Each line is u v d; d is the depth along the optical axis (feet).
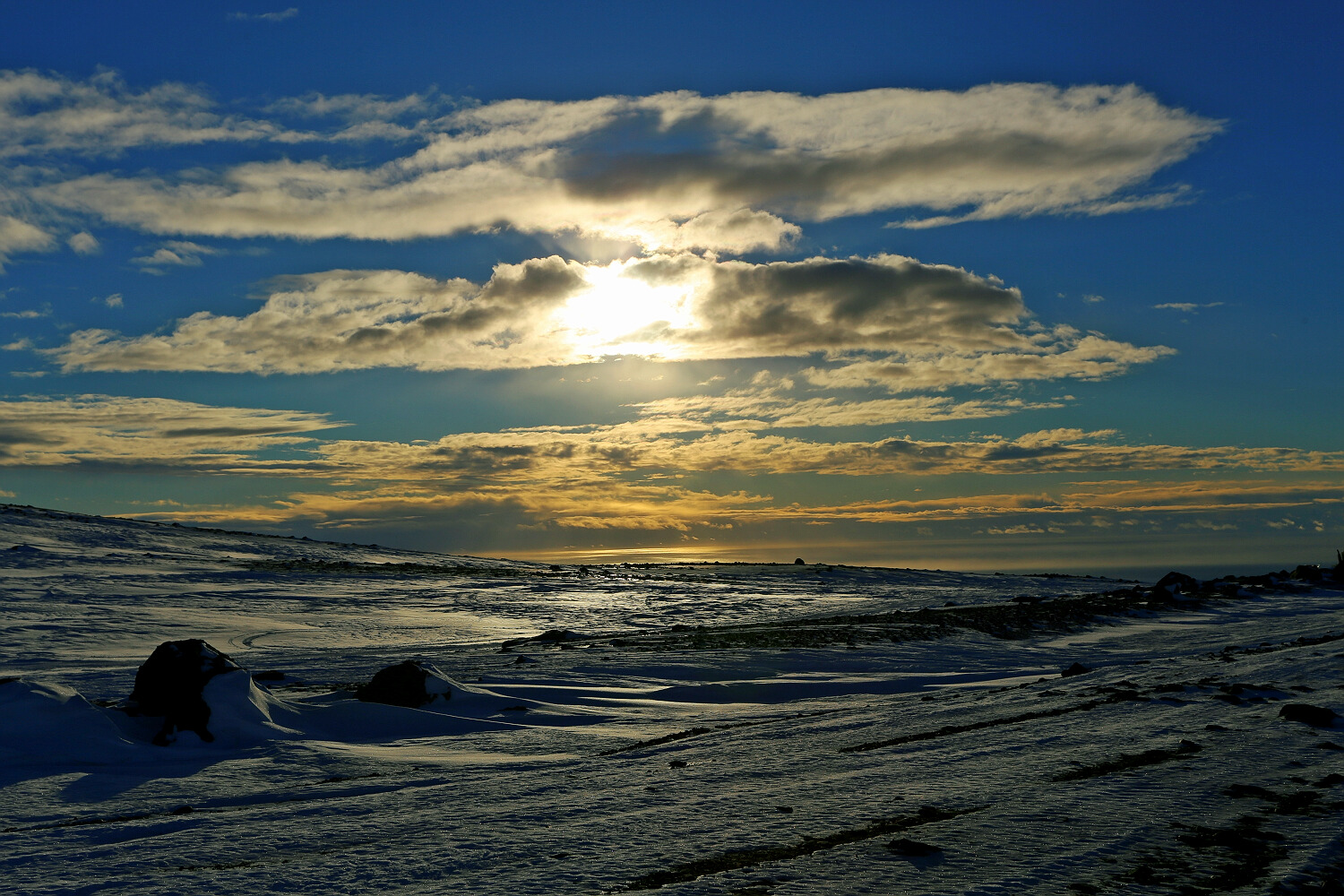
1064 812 24.79
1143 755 31.89
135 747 40.65
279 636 120.88
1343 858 20.57
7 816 30.04
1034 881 19.48
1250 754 31.19
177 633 118.73
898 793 27.81
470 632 133.59
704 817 25.76
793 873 20.45
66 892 20.86
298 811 28.86
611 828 24.93
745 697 63.21
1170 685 48.70
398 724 48.32
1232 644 95.71
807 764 33.22
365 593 180.14
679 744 39.93
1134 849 21.45
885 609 166.20
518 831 24.99
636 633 125.70
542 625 143.33
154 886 21.03
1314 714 36.65
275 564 232.32
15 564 189.37
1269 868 19.97
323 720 48.37
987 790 27.63
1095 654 91.76
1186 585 166.71
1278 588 170.91
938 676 73.56
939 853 21.56
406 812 28.19
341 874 21.62
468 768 37.52
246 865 22.90
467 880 20.88
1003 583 230.48
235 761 39.55
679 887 19.75
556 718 52.26
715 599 184.55
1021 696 51.03
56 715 42.29
